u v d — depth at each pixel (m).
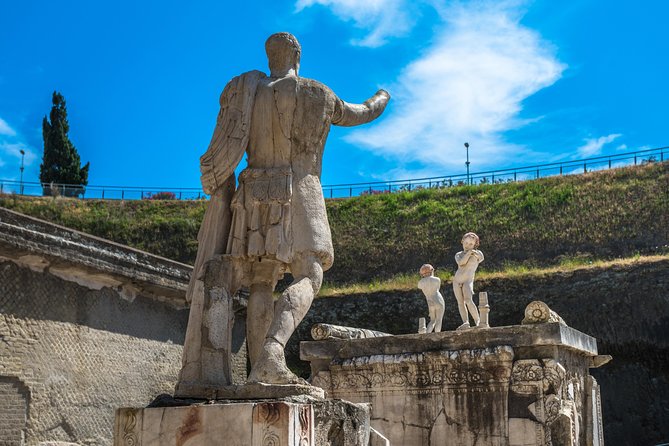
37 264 10.88
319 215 6.02
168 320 13.39
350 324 27.45
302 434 4.96
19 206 41.03
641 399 23.45
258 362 5.48
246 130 6.00
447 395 11.47
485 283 27.80
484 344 11.41
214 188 6.01
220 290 5.80
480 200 40.84
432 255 36.91
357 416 5.84
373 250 37.97
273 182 5.94
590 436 12.31
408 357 11.73
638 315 24.98
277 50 6.33
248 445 4.85
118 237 39.44
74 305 11.52
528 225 37.69
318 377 12.39
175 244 38.81
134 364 12.51
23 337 10.65
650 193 37.53
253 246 5.85
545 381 10.89
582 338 12.14
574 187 39.94
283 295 5.71
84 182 53.56
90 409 11.59
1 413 10.28
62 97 53.72
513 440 10.90
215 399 5.38
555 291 26.64
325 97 6.17
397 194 42.94
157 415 5.11
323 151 6.30
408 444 11.58
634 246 34.16
